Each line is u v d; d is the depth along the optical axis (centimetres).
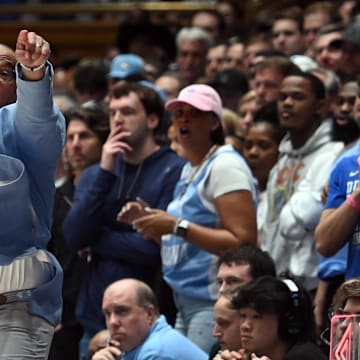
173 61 3058
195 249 1614
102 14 3812
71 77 2750
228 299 1438
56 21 3819
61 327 1831
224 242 1579
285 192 1738
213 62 2620
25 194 1108
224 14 3191
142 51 3038
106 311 1545
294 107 1744
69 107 2266
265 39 2506
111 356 1478
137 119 1759
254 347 1364
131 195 1745
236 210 1591
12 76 1146
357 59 2147
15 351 1116
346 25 2334
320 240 1442
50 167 1120
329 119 1803
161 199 1739
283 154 1769
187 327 1627
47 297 1141
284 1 3347
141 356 1520
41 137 1096
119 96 1772
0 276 1115
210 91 1653
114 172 1752
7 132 1109
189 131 1642
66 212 1872
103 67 2442
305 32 2608
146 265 1736
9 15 3828
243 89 2233
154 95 1772
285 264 1703
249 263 1491
